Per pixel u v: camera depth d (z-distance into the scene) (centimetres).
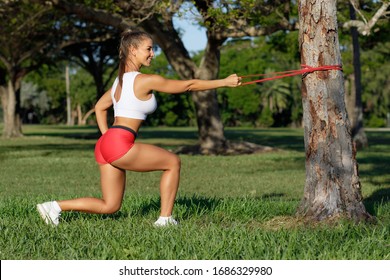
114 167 771
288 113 10488
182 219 883
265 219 908
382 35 3788
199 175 2006
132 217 885
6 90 5212
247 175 1995
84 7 2642
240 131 7325
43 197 1173
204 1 2341
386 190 1532
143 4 2292
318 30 856
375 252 648
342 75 870
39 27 4203
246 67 10019
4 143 4275
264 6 2369
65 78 11438
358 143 3672
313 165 873
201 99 2969
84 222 834
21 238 718
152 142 4431
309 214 870
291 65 10169
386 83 9562
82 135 5603
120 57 766
